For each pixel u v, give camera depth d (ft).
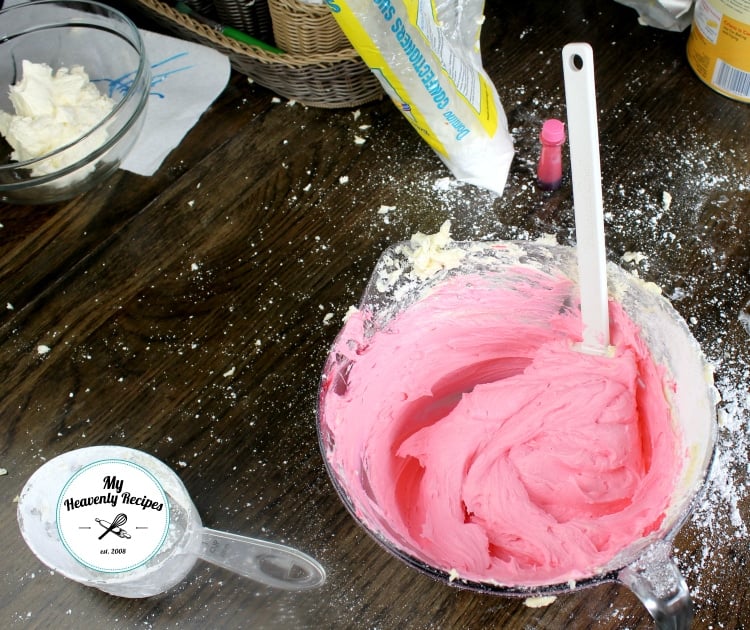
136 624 2.26
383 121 3.07
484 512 2.30
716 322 2.56
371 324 2.38
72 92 2.89
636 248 2.73
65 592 2.30
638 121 2.99
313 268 2.79
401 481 2.44
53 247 2.90
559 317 2.50
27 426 2.58
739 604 2.14
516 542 2.23
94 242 2.90
